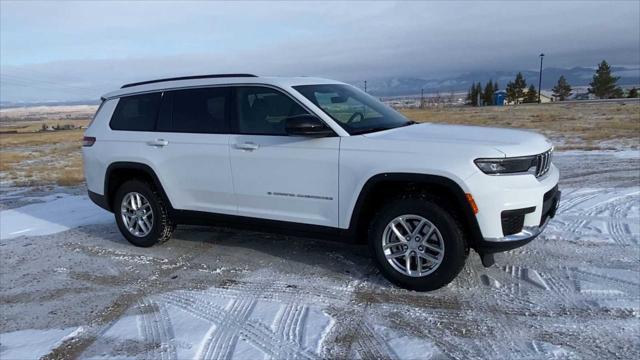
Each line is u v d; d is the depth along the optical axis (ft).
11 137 181.68
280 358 10.69
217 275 15.78
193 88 17.21
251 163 15.57
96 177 19.52
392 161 13.19
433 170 12.64
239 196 16.14
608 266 14.85
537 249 16.58
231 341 11.53
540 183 12.90
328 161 14.17
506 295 13.21
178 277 15.81
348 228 14.26
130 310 13.61
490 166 12.34
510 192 12.32
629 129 58.70
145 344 11.66
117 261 17.72
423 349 10.75
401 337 11.32
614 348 10.43
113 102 19.42
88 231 22.11
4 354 11.56
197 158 16.71
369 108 16.35
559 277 14.21
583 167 32.94
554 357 10.18
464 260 13.08
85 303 14.26
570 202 22.85
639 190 24.59
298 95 15.01
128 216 19.17
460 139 13.30
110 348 11.58
